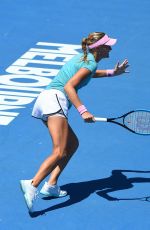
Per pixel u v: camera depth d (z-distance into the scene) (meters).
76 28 32.97
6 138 22.22
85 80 17.44
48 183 18.67
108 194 19.03
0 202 18.52
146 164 20.73
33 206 18.25
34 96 25.55
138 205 18.50
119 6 35.97
